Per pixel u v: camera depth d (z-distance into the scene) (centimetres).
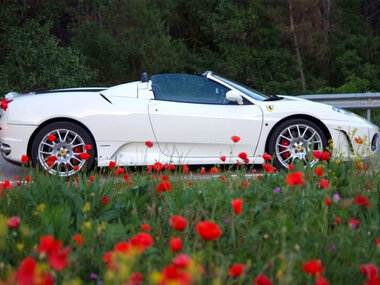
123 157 655
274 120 675
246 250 290
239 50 3075
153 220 332
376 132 716
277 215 309
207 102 677
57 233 308
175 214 342
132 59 2900
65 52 1867
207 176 643
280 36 3180
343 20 3559
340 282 272
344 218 324
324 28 3391
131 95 666
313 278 260
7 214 370
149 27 2944
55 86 1841
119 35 2928
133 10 2898
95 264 286
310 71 3350
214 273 250
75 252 279
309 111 684
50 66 1820
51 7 1931
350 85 2583
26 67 1825
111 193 404
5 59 1838
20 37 1770
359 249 277
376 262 279
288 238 298
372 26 3744
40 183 387
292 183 278
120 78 2897
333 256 285
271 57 3133
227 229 320
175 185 430
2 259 289
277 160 678
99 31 2891
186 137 661
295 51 3253
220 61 3153
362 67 3331
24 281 169
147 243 226
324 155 429
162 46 2883
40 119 639
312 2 3142
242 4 3145
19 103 651
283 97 736
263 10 3128
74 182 420
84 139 646
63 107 644
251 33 3173
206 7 3353
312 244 285
